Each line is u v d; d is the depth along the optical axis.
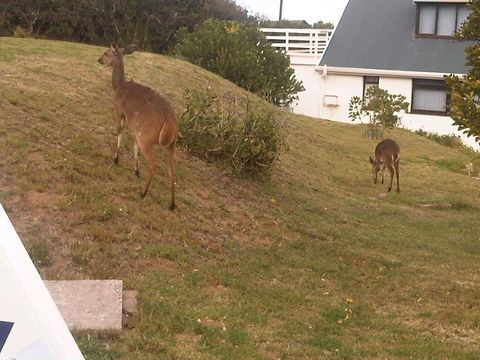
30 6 26.23
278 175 13.62
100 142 10.43
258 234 10.08
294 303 7.65
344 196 14.18
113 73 9.74
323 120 24.08
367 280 9.03
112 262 7.44
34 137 9.52
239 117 12.88
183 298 6.96
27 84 11.76
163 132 9.00
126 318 6.25
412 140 22.42
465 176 18.52
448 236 12.34
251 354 5.91
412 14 29.39
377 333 7.11
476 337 7.35
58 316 2.43
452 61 26.86
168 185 10.20
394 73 26.88
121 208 8.72
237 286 7.78
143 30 27.80
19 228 7.46
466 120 8.66
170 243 8.51
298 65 28.25
